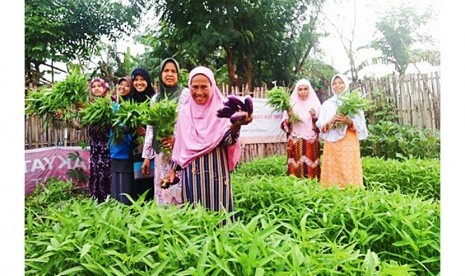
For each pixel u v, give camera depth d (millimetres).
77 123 4008
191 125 2918
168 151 3135
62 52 6723
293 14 8016
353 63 8312
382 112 6988
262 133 6449
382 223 2408
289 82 8359
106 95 3848
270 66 8305
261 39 7809
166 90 3596
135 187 3828
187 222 2111
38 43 6414
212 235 2012
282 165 5844
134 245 1875
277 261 1711
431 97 6688
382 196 2828
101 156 3957
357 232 2469
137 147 3775
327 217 2621
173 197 3453
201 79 2828
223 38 7215
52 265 1758
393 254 2311
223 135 2816
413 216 2426
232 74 7777
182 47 7387
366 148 6801
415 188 4625
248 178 3883
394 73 7801
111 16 7102
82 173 5270
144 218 2002
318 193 3002
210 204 2898
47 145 5316
